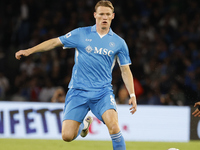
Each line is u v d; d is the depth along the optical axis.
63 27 49.12
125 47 18.50
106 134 31.09
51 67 42.56
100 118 17.98
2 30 49.72
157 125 32.34
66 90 39.78
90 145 27.91
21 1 50.94
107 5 17.89
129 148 27.36
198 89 39.88
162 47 46.50
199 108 18.41
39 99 38.34
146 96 39.25
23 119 31.06
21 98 37.84
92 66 17.94
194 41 49.47
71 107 18.05
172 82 40.34
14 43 49.03
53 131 31.09
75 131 17.94
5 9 50.97
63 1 51.50
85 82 18.06
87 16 49.81
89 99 17.94
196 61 46.56
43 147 26.45
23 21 49.41
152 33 49.44
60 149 25.89
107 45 18.03
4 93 40.75
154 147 28.27
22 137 30.75
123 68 18.67
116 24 49.94
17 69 44.12
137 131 32.06
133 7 51.91
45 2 51.53
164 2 52.47
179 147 28.66
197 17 51.06
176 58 45.25
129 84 18.64
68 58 44.38
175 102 36.69
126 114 32.19
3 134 30.67
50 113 31.33
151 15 51.12
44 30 48.53
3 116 30.92
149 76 42.50
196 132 32.62
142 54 46.06
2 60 44.34
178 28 50.19
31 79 40.50
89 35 18.11
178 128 32.50
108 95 17.89
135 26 50.09
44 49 18.02
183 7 51.84
